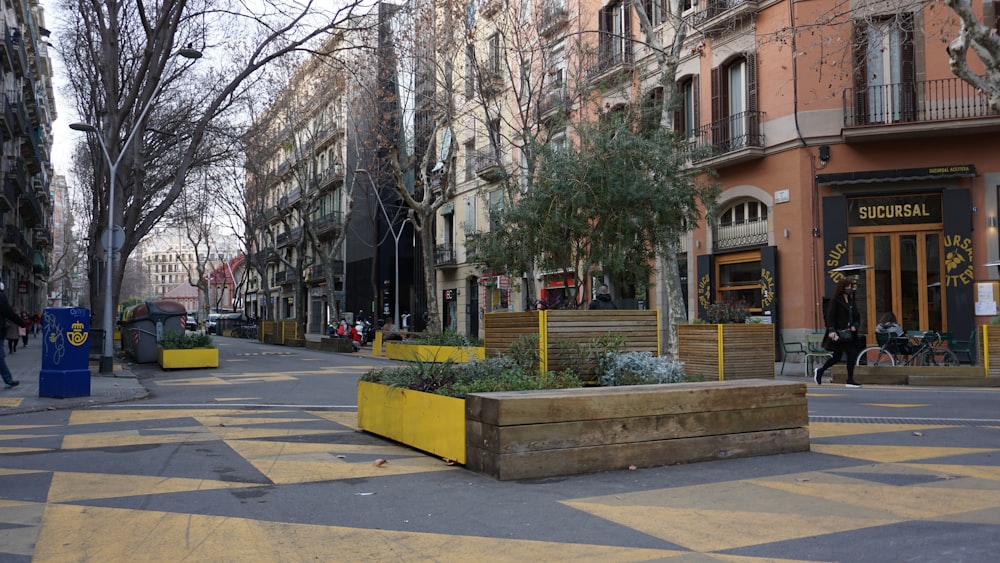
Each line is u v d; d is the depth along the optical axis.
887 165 19.98
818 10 20.50
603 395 6.19
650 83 23.94
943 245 19.61
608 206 12.34
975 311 19.05
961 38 10.83
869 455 6.85
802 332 20.55
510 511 5.00
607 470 6.17
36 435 8.23
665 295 24.92
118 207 22.00
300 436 8.11
